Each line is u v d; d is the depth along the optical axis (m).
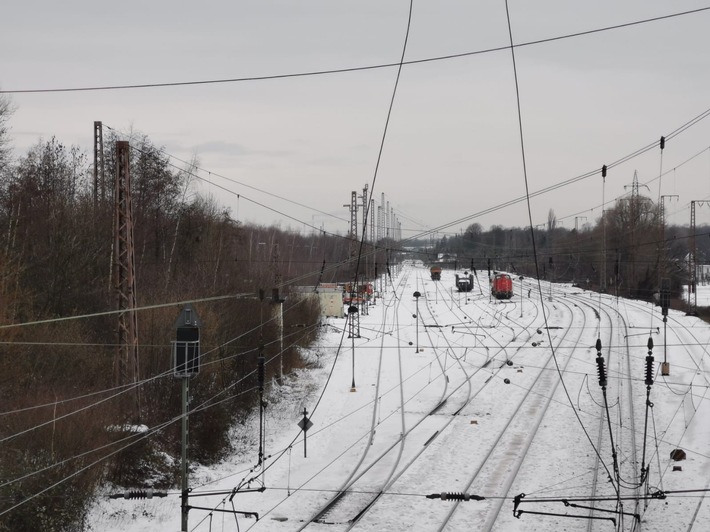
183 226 61.16
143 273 50.88
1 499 21.81
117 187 29.56
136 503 26.81
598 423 37.50
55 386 30.02
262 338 43.06
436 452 33.22
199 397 34.88
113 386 31.95
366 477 30.02
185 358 22.58
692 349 57.97
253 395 42.06
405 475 29.91
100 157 48.09
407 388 48.12
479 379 49.69
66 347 33.09
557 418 38.78
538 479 29.19
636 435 35.12
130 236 29.75
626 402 42.00
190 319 22.64
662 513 24.97
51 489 23.30
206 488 29.27
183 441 22.48
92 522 24.81
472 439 35.38
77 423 26.20
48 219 43.25
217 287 49.12
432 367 54.88
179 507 26.77
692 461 30.81
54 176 53.88
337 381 51.31
